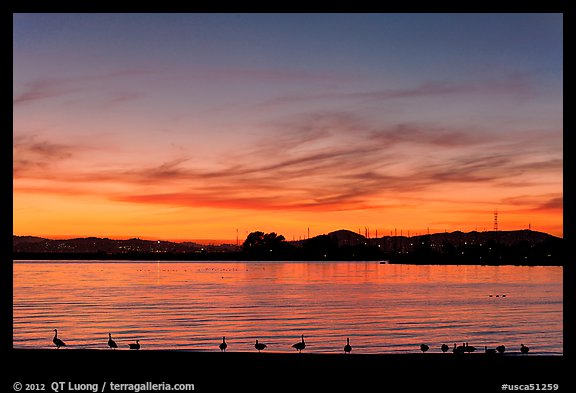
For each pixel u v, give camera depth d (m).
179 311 39.16
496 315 37.09
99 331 28.58
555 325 31.62
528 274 103.00
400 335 27.16
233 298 50.97
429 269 130.62
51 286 69.62
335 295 54.62
